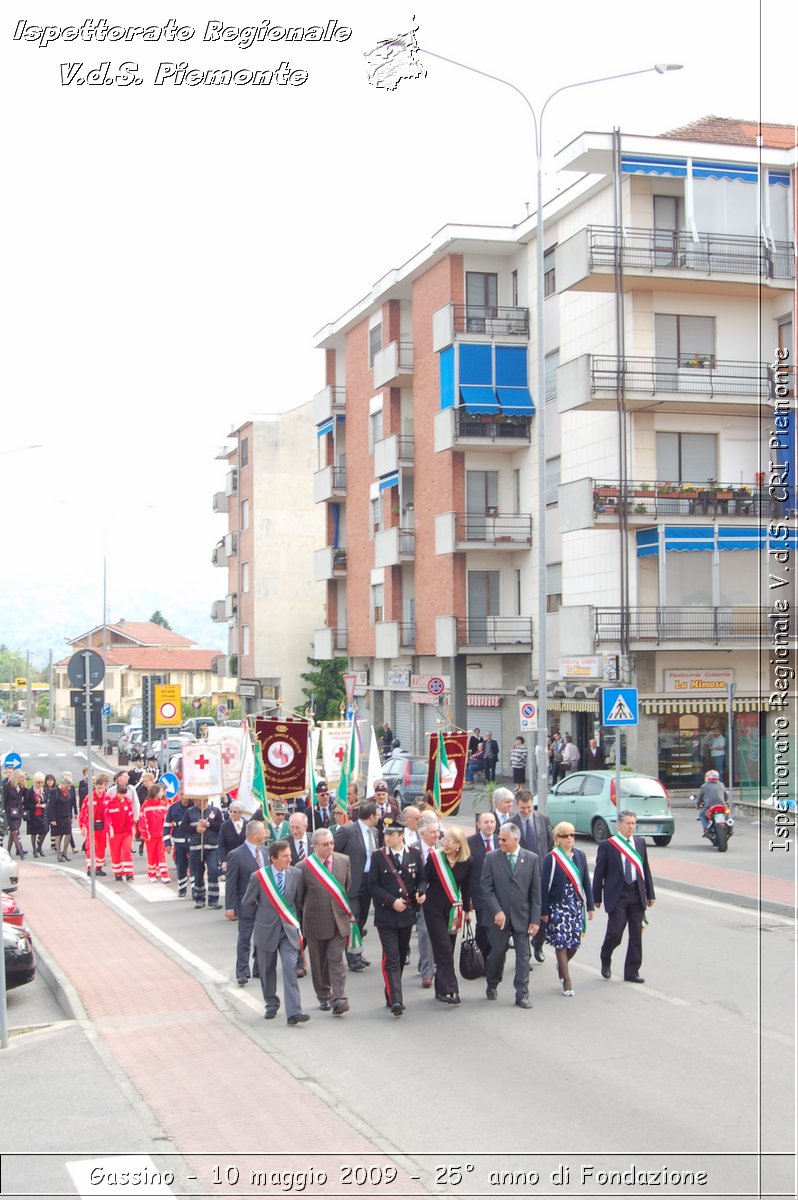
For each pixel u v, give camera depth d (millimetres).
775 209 36125
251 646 67625
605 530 37156
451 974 13117
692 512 35438
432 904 13078
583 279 35125
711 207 35656
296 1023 12234
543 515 25359
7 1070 10523
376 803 17156
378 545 49594
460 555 43938
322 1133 8758
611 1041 11391
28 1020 13438
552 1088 9859
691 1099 9539
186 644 121688
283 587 66688
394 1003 12570
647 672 35594
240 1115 9180
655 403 35406
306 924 12773
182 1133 8797
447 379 43406
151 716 57000
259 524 66750
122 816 25609
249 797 21328
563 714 39812
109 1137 8703
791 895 19922
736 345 36781
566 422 39562
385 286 48219
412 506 48594
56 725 112625
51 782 31188
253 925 14430
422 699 47531
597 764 35375
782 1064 10586
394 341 48250
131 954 16484
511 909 13000
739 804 30531
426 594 46188
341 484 54625
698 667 35938
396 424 48969
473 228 42875
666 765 35875
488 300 44250
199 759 21422
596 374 35281
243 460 69312
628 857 14062
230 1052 11078
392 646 48250
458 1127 8914
